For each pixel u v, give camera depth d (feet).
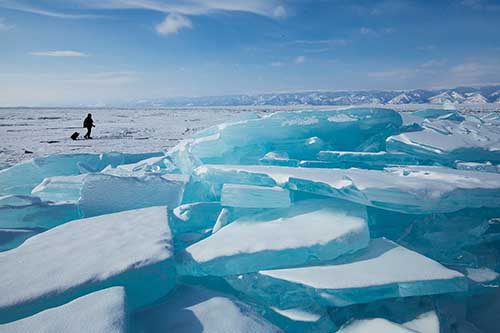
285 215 10.61
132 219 10.39
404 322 7.36
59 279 6.73
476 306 8.70
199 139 16.93
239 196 10.74
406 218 11.28
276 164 15.14
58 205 12.40
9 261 7.61
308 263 8.58
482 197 10.15
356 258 8.73
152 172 16.80
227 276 8.66
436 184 10.35
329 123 16.75
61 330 5.19
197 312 6.84
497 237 10.81
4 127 69.97
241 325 6.42
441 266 8.13
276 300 8.07
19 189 17.31
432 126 19.02
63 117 117.70
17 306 6.07
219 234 9.70
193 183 14.16
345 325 7.45
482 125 20.40
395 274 7.73
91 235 9.13
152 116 127.65
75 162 19.72
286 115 16.31
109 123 84.53
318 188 10.39
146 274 7.21
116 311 5.67
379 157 15.49
